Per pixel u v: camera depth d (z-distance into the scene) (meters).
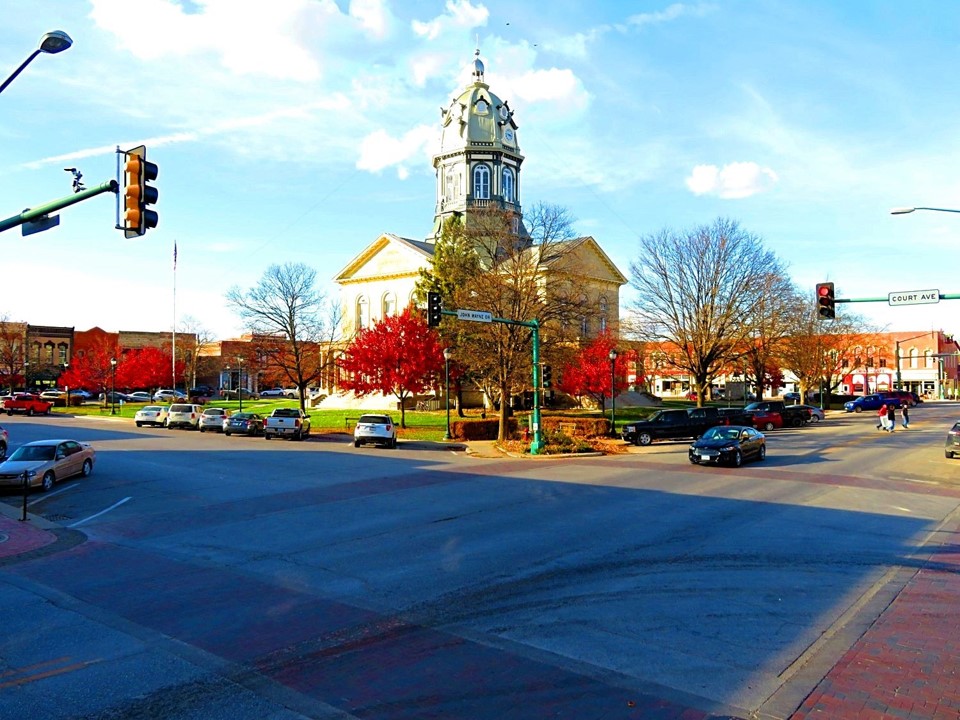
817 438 36.41
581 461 27.84
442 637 7.96
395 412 56.09
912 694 6.41
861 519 15.04
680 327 45.88
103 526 15.31
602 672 6.93
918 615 8.70
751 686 6.59
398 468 25.14
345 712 6.10
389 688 6.59
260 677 6.88
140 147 10.65
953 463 25.19
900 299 24.50
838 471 23.30
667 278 46.34
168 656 7.46
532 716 5.99
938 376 98.62
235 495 19.00
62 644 7.86
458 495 18.62
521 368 38.03
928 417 52.72
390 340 43.78
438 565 11.23
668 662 7.18
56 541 13.83
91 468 23.61
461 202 68.50
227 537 13.75
